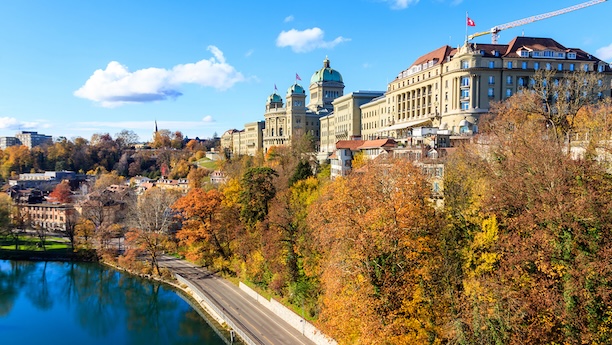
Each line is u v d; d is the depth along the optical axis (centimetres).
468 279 5309
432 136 10219
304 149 16100
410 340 5144
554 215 4781
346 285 5725
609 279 4322
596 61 14300
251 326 7631
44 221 17038
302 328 7275
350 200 6144
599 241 4669
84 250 13500
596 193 4938
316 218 7200
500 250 5247
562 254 4725
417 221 5566
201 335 7925
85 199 17650
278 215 8738
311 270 7650
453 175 6612
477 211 5791
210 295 9350
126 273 11900
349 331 5603
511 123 8169
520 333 4588
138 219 12938
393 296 5381
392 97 17575
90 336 8338
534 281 4791
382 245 5462
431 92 15250
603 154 6216
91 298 10281
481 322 4722
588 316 4356
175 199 15088
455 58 14100
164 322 8756
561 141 6494
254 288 9275
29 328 8725
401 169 5984
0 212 14188
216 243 11281
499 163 6538
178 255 12731
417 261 5491
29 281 11556
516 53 14038
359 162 10694
